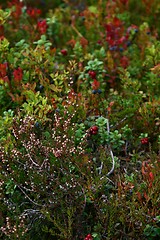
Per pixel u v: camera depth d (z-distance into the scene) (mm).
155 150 4852
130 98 5152
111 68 5664
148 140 4938
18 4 6656
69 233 3865
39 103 4922
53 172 4102
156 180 3979
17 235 3779
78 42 5793
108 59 5668
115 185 4258
